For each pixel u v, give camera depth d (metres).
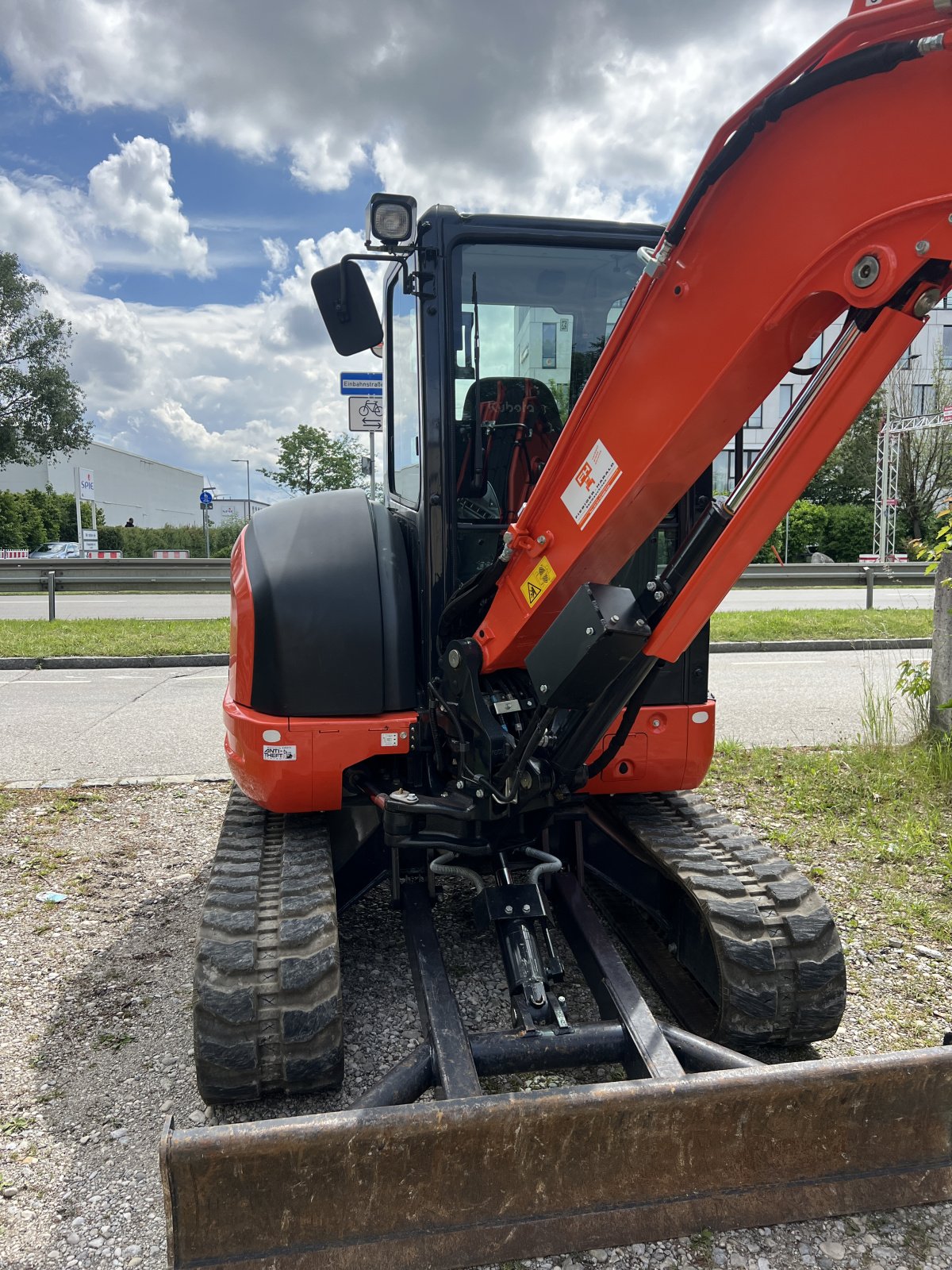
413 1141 1.79
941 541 5.90
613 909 3.58
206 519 26.28
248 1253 1.75
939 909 3.80
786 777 5.45
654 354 1.91
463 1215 1.84
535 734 2.30
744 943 2.49
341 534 2.99
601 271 2.79
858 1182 2.01
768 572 16.22
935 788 5.18
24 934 3.58
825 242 1.60
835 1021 2.53
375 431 7.79
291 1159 1.75
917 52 1.39
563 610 2.16
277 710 2.75
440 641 2.76
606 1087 1.89
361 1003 3.08
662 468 1.97
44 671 9.24
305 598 2.76
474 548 2.86
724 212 1.74
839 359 1.70
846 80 1.49
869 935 3.59
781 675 9.12
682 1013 2.84
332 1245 1.79
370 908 3.82
